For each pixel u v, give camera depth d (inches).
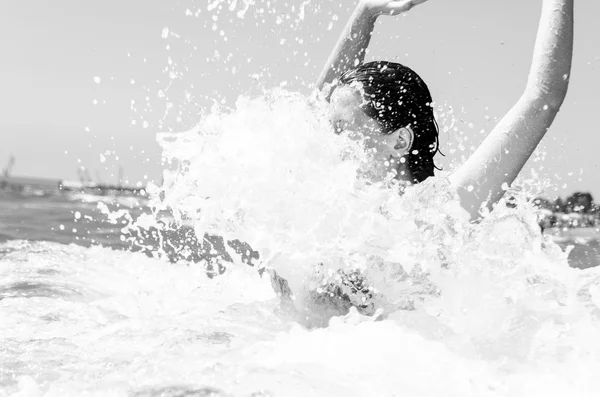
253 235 63.7
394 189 63.8
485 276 62.9
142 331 63.8
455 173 66.5
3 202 530.9
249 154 63.6
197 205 66.6
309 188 62.1
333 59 80.7
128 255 122.6
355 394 45.5
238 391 45.4
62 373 50.7
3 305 78.3
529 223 65.0
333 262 62.1
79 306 79.3
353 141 64.8
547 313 60.7
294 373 48.7
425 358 52.7
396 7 76.9
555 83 65.5
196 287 91.4
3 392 47.0
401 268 62.3
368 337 56.4
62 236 181.3
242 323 65.5
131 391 46.0
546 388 48.0
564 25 66.2
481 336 57.7
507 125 66.3
